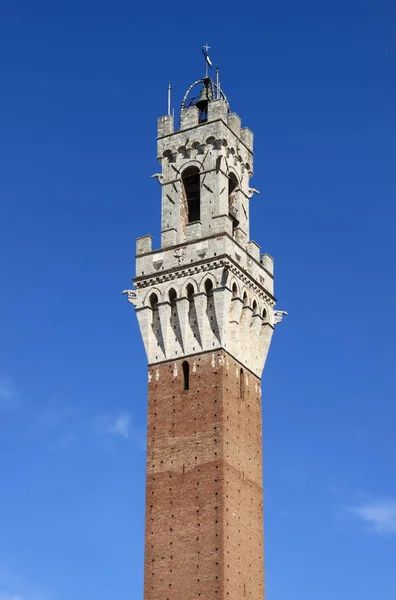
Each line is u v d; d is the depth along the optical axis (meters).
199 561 104.44
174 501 108.00
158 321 116.75
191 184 126.06
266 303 121.62
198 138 122.56
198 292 114.62
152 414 112.88
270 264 124.06
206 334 113.50
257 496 111.81
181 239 120.31
